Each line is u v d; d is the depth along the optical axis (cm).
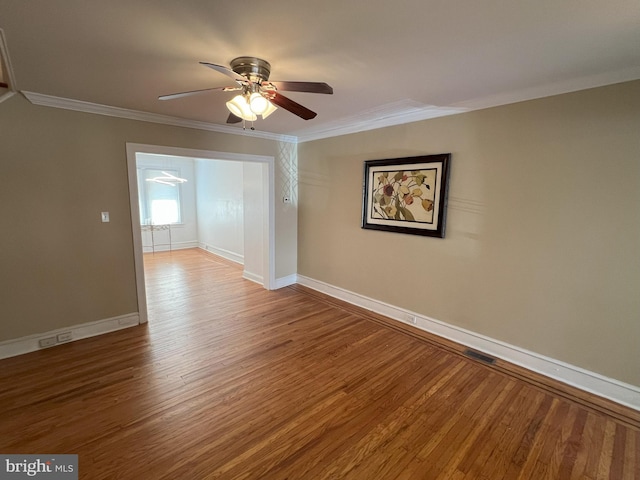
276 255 462
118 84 232
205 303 407
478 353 286
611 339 221
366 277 388
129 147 314
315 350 289
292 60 189
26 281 274
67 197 287
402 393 229
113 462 166
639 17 139
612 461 174
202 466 166
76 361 265
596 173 217
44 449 174
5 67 202
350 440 185
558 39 161
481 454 177
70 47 172
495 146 263
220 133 380
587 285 228
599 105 212
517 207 256
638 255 206
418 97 260
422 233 319
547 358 251
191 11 137
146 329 329
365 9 135
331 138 406
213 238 714
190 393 225
